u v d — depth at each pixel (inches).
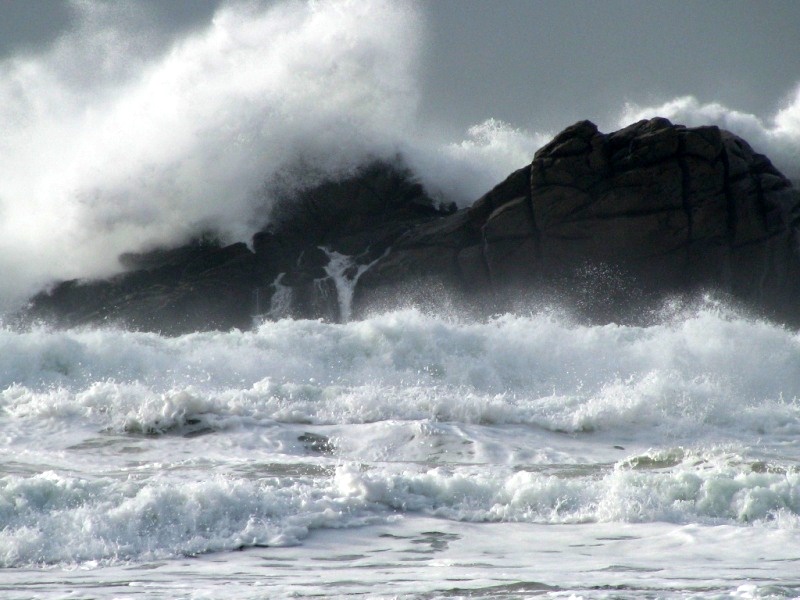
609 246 5290.4
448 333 2928.2
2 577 976.3
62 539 1118.4
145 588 912.9
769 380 2778.1
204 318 5492.1
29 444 1895.9
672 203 5280.5
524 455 1861.5
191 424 2033.7
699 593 860.0
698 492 1352.1
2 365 2566.4
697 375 2783.0
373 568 1019.9
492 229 5403.5
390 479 1382.9
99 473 1609.3
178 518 1194.6
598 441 2021.4
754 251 5319.9
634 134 5452.8
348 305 5595.5
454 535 1198.9
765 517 1277.1
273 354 2815.0
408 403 2172.7
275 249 5802.2
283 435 1978.3
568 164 5378.9
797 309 5300.2
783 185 5521.7
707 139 5354.3
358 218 5994.1
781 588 872.9
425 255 5541.3
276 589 903.1
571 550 1117.7
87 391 2167.8
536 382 2785.4
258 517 1232.8
